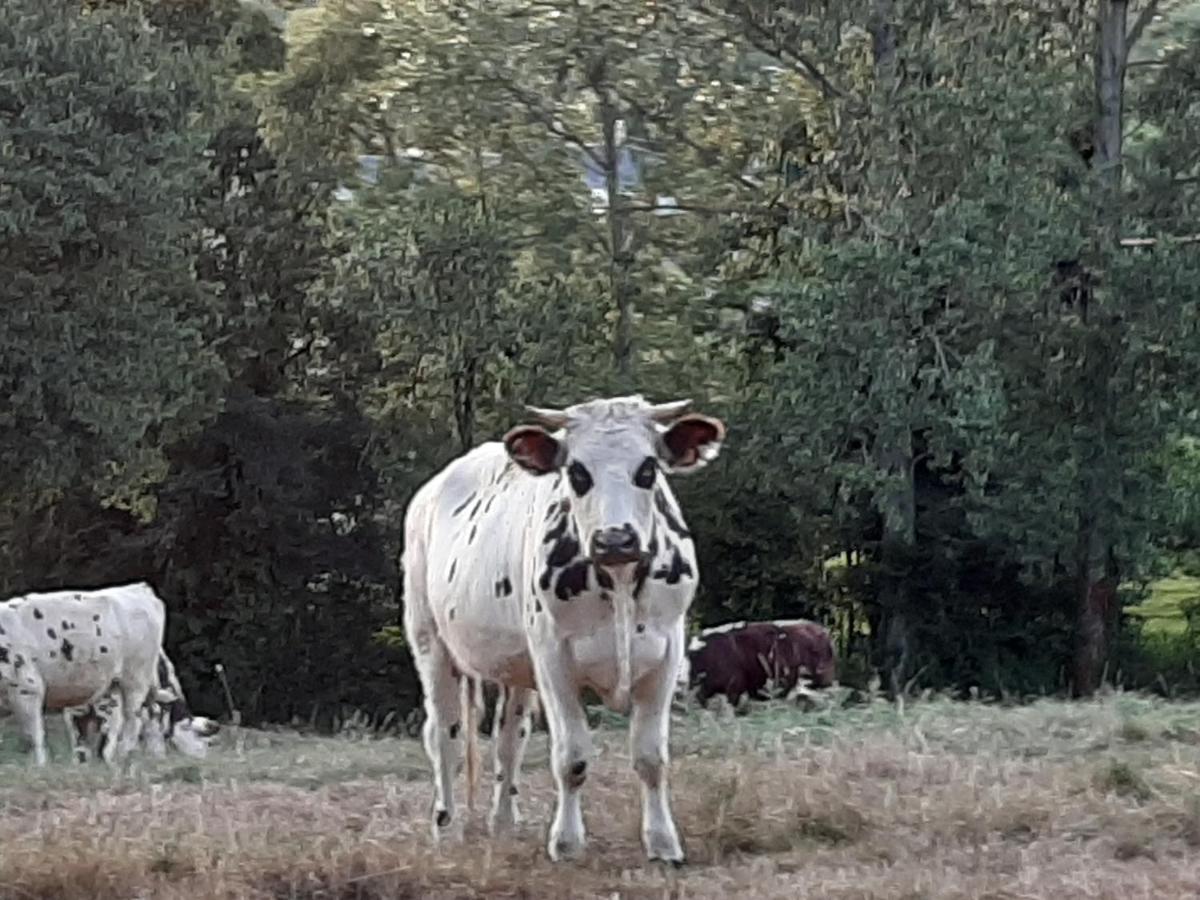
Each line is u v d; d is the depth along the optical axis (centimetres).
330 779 1366
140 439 2598
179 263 2473
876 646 3086
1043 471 2788
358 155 3847
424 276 3052
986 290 2695
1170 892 809
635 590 897
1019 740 1317
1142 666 3022
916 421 2731
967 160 2770
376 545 3159
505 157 3744
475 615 991
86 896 901
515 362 3162
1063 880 834
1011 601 3003
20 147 2220
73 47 2292
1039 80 2808
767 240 3384
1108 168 2883
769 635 2188
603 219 3772
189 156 2395
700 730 1461
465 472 1069
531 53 3544
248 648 3111
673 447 902
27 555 3133
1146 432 2812
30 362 2272
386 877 884
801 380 2755
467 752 1054
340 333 3169
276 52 3653
